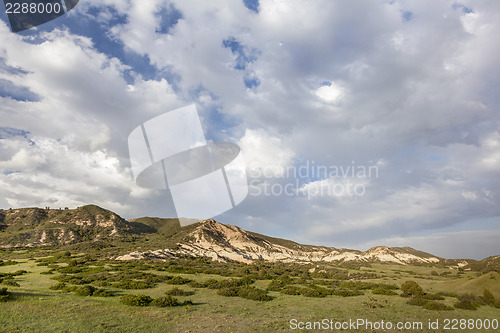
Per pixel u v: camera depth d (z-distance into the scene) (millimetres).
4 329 16375
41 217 172625
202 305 27562
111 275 46219
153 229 193375
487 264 97812
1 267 57281
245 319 22344
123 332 17750
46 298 25766
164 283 41719
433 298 35281
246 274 60469
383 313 26500
